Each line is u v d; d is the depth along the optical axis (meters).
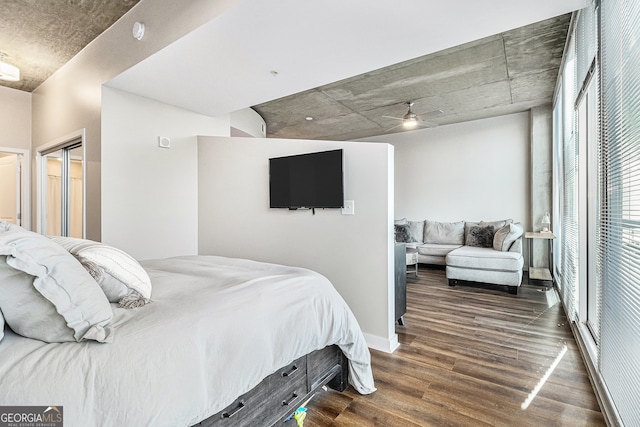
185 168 3.58
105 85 2.90
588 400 1.82
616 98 1.58
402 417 1.69
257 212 3.35
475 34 2.18
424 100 4.80
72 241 1.40
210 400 1.07
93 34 2.90
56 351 0.89
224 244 3.54
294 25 2.04
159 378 0.94
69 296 0.93
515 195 5.62
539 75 3.92
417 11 1.93
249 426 1.31
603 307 1.75
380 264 2.59
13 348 0.90
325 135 7.18
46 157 4.21
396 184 6.92
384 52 2.39
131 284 1.25
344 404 1.81
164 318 1.10
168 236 3.40
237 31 2.08
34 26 2.76
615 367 1.55
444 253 5.58
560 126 4.13
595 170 2.34
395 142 6.93
